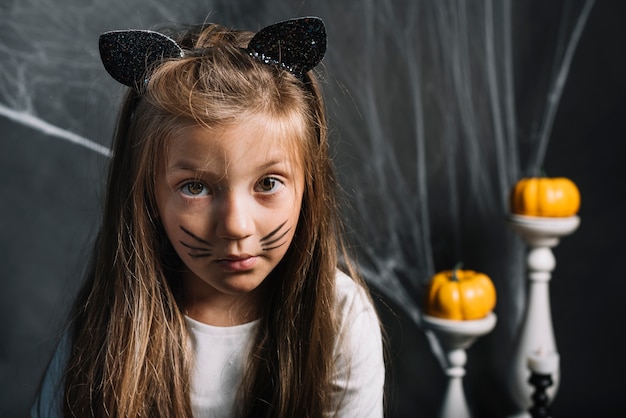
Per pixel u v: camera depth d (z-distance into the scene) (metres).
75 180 1.67
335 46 1.66
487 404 1.80
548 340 1.64
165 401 0.87
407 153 1.72
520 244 1.77
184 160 0.71
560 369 1.79
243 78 0.75
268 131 0.72
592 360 1.79
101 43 0.78
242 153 0.71
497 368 1.80
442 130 1.72
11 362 1.72
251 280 0.75
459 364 1.63
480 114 1.72
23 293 1.70
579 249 1.76
